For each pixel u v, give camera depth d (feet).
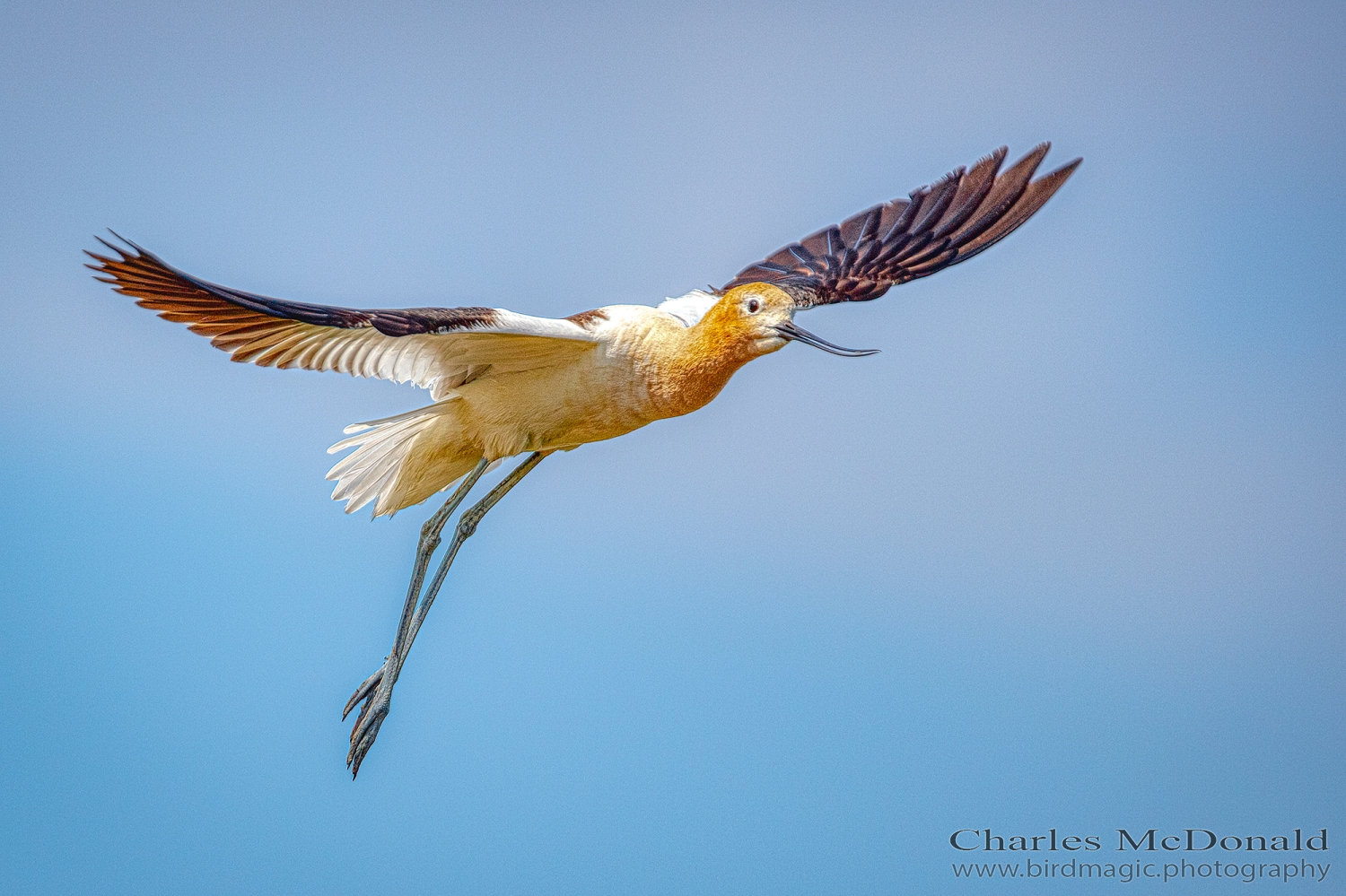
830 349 38.58
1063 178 47.93
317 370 37.09
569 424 39.96
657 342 39.11
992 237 47.62
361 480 40.91
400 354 37.70
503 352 38.19
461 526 41.83
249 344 35.45
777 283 46.32
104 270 33.19
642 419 40.04
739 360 39.34
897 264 47.16
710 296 46.98
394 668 41.68
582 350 38.65
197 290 33.65
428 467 40.91
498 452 40.63
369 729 41.27
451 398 39.65
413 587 41.60
